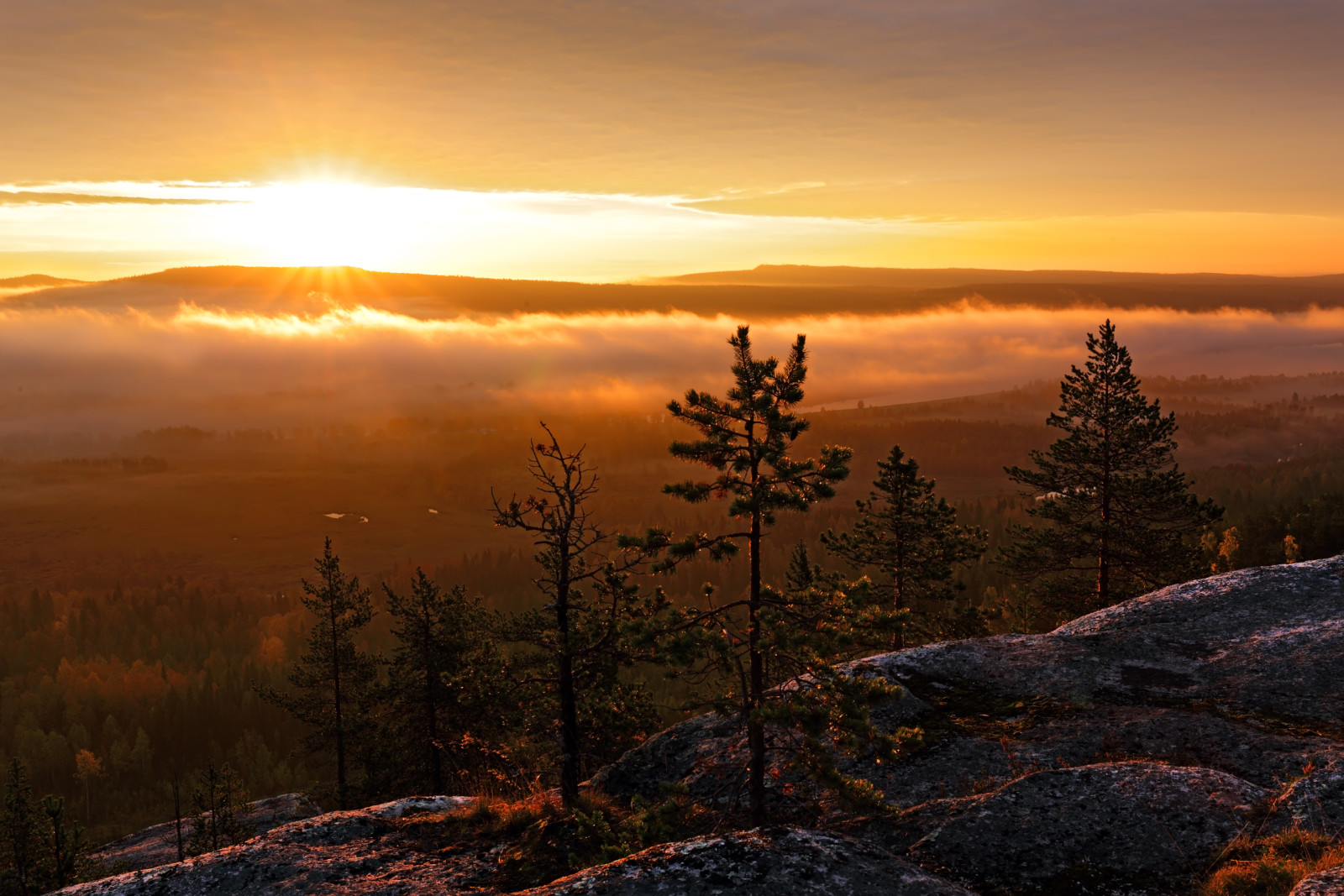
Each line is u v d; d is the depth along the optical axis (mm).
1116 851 10016
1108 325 30234
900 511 31125
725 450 11688
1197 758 13086
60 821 24016
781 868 8414
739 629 12133
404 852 11773
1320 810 9914
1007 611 43562
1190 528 30016
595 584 15352
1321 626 17078
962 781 13594
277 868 10930
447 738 30000
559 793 14883
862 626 11492
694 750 15969
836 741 11195
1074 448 30875
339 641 33125
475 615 31703
